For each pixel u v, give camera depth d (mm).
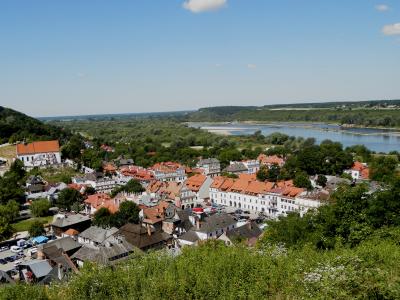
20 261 87562
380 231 42875
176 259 35719
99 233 91688
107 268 35625
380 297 22500
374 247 33625
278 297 26797
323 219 48469
